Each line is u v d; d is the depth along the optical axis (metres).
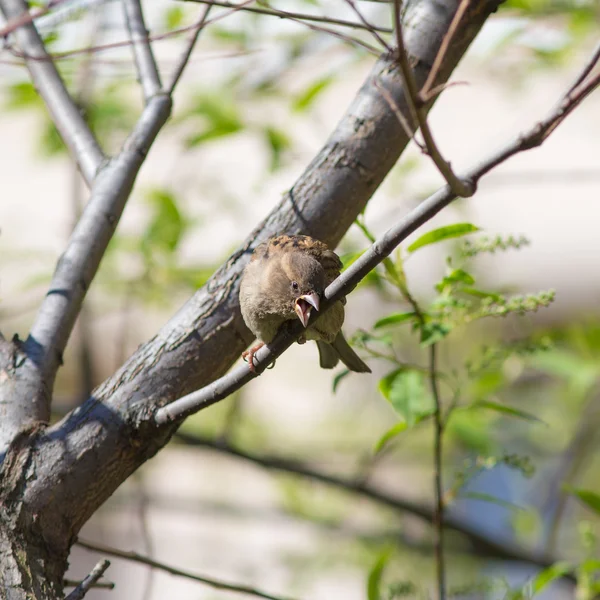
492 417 11.05
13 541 5.28
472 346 11.41
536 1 9.98
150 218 10.73
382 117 6.07
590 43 10.68
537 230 16.44
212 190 11.64
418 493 15.02
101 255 6.52
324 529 14.91
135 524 17.00
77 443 5.56
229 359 6.00
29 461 5.50
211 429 13.39
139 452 5.66
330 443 16.33
